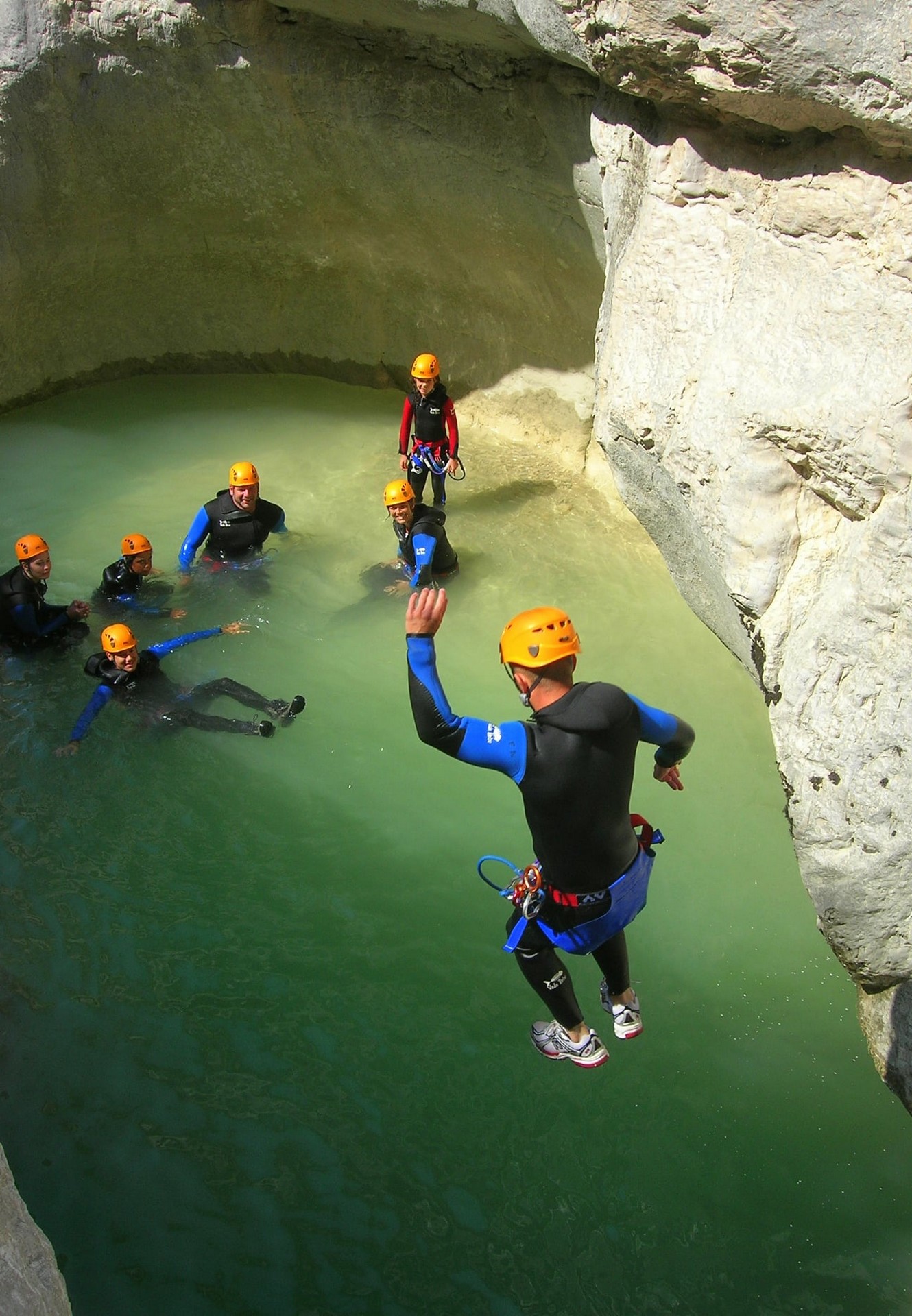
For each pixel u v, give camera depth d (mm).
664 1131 4418
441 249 8859
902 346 4324
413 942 5176
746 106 4574
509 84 7254
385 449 9188
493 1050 4719
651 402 5215
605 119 5598
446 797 5969
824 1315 3836
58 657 6840
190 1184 4211
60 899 5348
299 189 9031
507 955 5125
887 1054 4496
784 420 4617
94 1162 4270
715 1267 3986
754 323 4824
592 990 4977
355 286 9680
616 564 7598
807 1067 4633
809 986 4969
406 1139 4387
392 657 6906
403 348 9781
